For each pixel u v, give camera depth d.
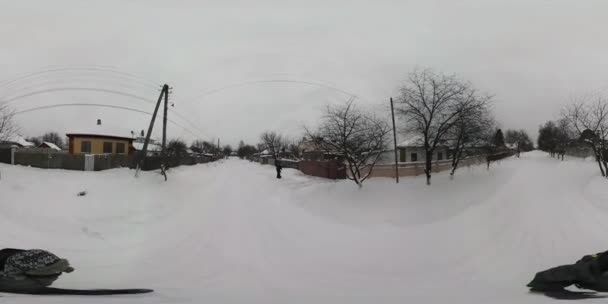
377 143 21.05
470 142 20.84
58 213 12.35
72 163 21.91
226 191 21.47
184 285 6.60
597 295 5.14
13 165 20.73
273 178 30.11
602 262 5.30
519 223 11.27
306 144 34.28
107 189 16.66
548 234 9.92
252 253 9.26
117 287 6.31
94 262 8.02
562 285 5.45
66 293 5.55
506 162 31.22
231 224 12.59
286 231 11.95
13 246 8.72
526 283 6.74
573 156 39.53
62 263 5.82
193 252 9.16
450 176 21.20
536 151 69.06
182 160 42.88
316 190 21.03
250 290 6.34
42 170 20.30
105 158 22.91
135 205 14.73
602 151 20.30
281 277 7.36
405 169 24.97
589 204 12.86
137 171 20.67
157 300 5.19
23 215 11.51
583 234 9.62
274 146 82.38
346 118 20.44
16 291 5.35
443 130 19.47
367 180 23.58
